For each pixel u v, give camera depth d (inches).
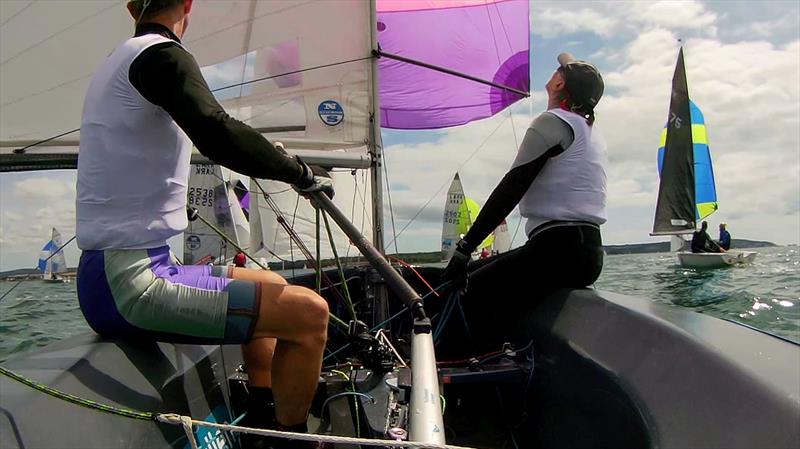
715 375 40.9
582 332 62.5
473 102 180.4
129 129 49.2
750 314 255.1
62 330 175.2
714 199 712.4
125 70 48.4
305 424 58.3
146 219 50.7
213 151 49.1
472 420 79.6
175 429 52.4
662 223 657.0
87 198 50.2
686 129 638.5
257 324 52.0
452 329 99.3
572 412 60.0
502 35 174.7
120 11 88.8
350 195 196.7
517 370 73.7
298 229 297.4
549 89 87.2
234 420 64.7
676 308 59.9
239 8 101.9
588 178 77.4
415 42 174.1
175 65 47.5
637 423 44.9
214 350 67.9
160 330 50.5
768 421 34.6
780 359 41.3
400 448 39.2
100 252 50.0
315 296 54.6
